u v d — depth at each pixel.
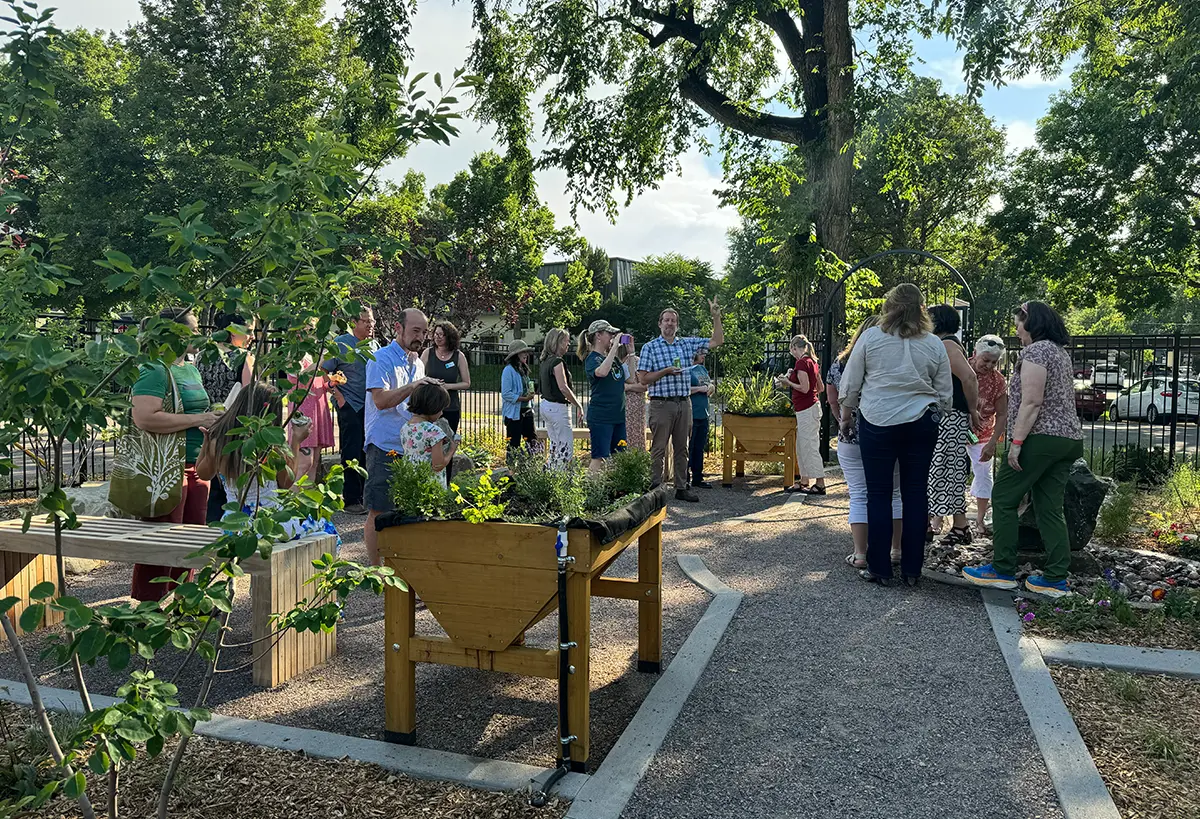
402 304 31.20
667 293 47.44
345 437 7.92
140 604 2.04
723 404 12.03
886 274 34.81
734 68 18.84
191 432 4.72
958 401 6.03
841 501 8.80
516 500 3.58
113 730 1.94
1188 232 25.67
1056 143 29.30
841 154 15.04
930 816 2.72
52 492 2.21
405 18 15.89
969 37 13.90
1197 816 2.69
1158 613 4.52
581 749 3.01
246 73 28.22
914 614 4.81
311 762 3.05
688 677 3.88
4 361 1.86
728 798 2.83
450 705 3.66
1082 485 5.45
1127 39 20.92
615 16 17.30
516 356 9.17
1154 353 10.52
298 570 4.03
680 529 7.38
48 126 2.52
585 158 17.84
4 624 2.36
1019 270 30.75
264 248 2.27
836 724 3.41
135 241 25.39
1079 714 3.46
